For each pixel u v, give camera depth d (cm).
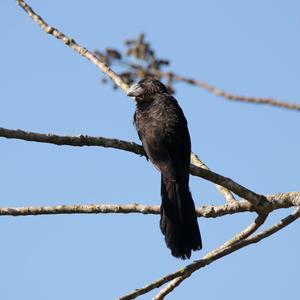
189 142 1160
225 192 1060
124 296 867
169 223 1001
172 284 962
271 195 1034
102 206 991
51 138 947
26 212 977
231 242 1022
